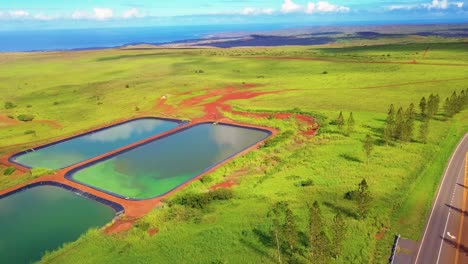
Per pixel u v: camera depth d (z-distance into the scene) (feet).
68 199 245.24
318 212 144.87
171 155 317.63
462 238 162.71
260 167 269.44
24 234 204.54
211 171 271.90
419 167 237.45
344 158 263.90
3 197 253.24
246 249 164.45
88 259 169.37
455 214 181.78
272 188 226.79
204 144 340.80
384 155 262.88
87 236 192.13
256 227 180.96
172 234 183.73
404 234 167.73
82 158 323.57
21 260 179.42
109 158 317.42
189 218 200.44
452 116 343.46
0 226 214.90
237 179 251.19
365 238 164.96
